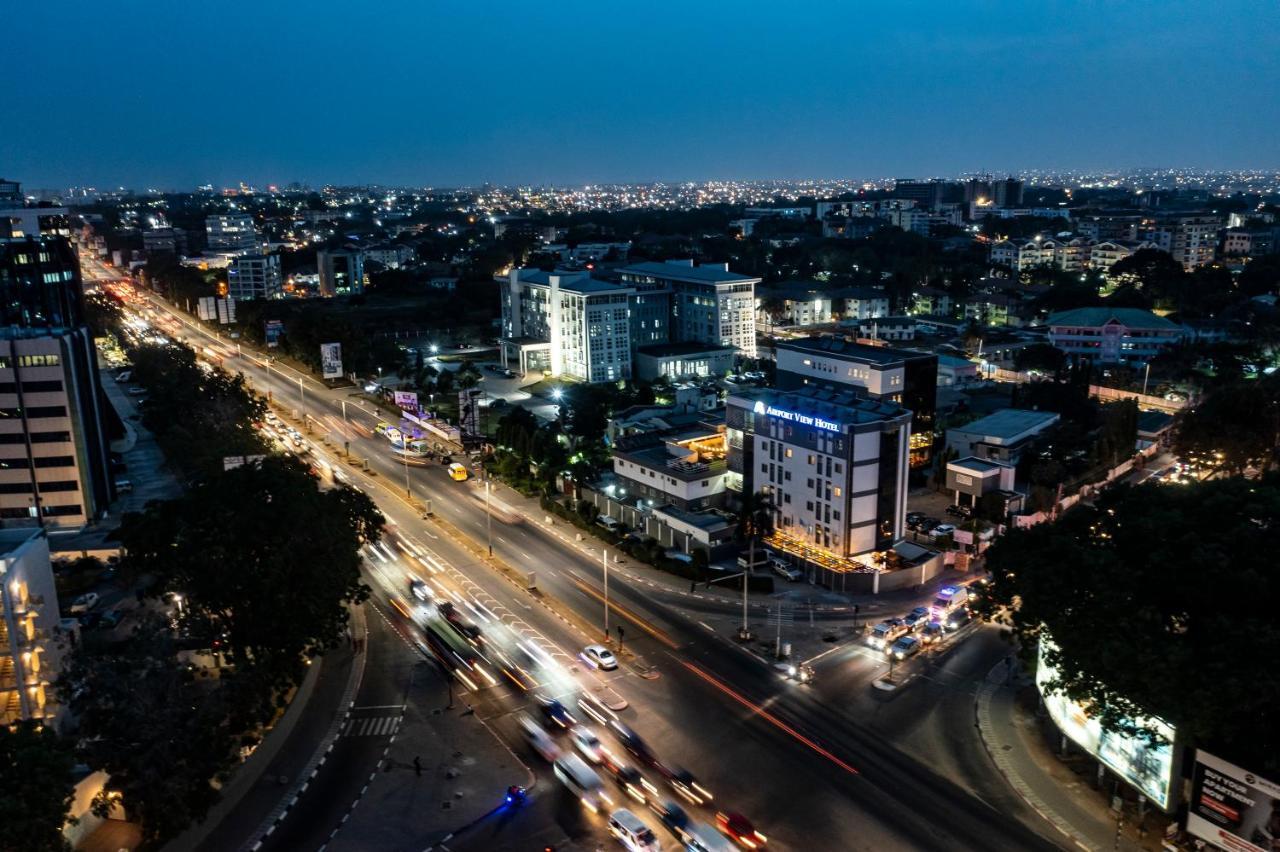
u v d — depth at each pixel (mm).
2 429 131750
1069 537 74875
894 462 117125
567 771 75000
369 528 105000
